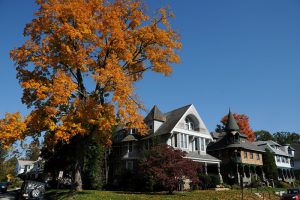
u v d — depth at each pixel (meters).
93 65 21.69
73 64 20.80
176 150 28.83
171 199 23.09
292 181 65.12
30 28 21.83
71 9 20.25
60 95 18.77
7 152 39.06
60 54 21.09
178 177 27.09
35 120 19.62
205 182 36.25
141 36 22.52
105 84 19.80
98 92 21.58
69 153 35.22
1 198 30.47
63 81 19.11
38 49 21.00
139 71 24.30
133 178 34.81
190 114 42.78
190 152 40.59
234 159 47.19
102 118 20.12
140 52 23.75
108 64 20.17
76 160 23.28
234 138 49.31
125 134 44.09
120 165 42.91
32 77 21.83
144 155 33.28
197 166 28.64
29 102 22.33
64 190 32.16
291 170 69.56
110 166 43.78
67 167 36.91
